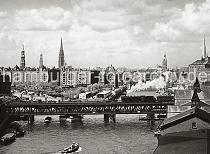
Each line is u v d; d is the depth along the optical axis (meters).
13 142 172.12
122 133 192.25
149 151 147.38
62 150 154.00
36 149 156.62
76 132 197.88
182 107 159.25
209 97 178.62
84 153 147.50
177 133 104.50
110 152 147.88
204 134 99.31
